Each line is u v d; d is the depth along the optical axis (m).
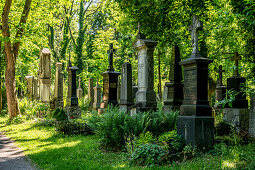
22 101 23.41
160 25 18.84
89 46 43.88
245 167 6.30
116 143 9.46
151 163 7.10
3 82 29.58
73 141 11.29
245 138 9.35
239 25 13.28
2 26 18.59
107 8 40.41
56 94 21.44
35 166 7.75
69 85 20.75
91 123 12.20
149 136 8.36
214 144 8.67
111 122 9.55
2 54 25.47
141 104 12.16
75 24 49.56
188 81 9.20
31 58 27.89
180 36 21.80
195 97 8.81
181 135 8.93
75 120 14.45
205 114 8.69
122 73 14.67
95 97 23.48
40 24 23.92
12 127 16.50
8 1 18.14
